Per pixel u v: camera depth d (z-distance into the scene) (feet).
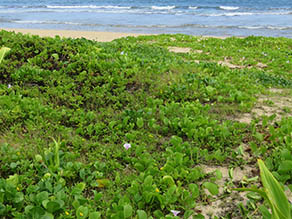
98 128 14.20
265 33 59.31
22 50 20.56
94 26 68.80
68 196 9.82
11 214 8.88
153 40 47.06
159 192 10.11
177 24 71.51
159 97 18.63
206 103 18.49
